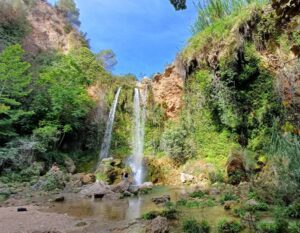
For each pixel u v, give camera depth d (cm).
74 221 695
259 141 1373
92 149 1841
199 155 1630
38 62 2211
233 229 562
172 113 1920
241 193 981
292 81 1198
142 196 1119
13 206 882
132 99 2095
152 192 1225
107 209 853
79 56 2250
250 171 1218
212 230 580
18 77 1605
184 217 701
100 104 1992
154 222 605
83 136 1856
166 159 1706
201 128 1675
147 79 2217
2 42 2156
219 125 1614
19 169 1352
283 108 1230
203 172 1480
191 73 1789
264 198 818
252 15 1535
